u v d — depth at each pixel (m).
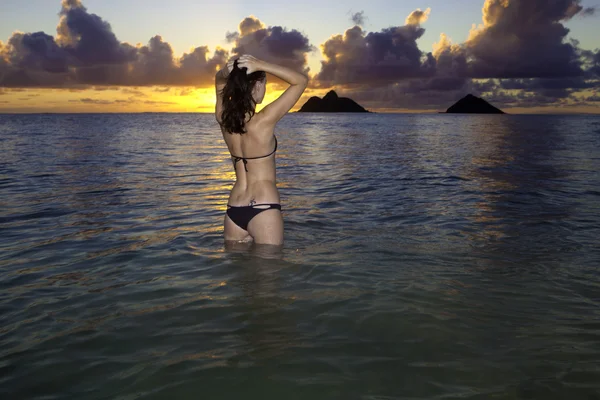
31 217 5.51
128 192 7.33
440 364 2.12
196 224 5.06
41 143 19.00
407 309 2.75
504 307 2.81
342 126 49.66
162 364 2.13
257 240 3.99
